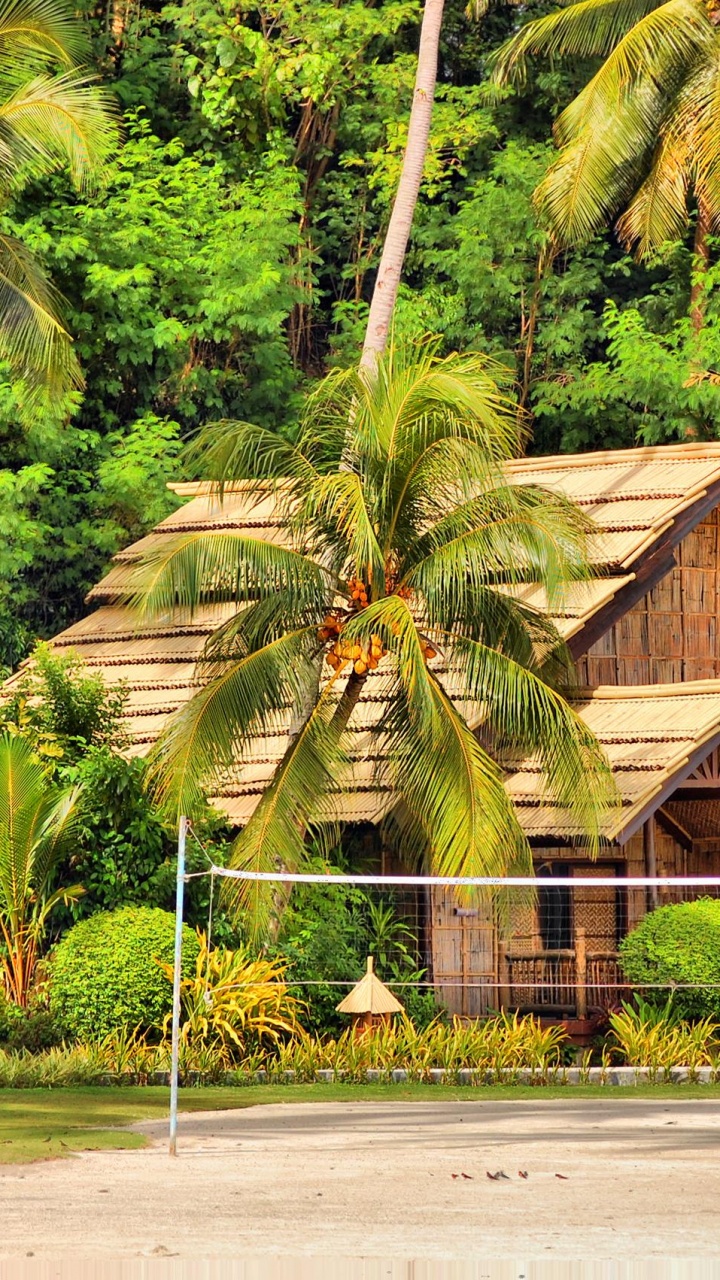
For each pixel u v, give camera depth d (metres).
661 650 58.62
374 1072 41.97
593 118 61.19
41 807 44.22
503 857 42.44
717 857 56.91
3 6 53.00
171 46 84.06
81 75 79.81
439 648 46.59
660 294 82.94
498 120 89.50
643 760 49.84
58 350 52.78
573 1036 49.00
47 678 49.81
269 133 81.81
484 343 81.12
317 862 48.12
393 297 54.50
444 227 83.62
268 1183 23.53
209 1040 42.59
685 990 46.16
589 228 63.28
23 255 53.16
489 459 43.66
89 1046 42.34
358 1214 20.78
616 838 47.56
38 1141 28.39
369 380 44.91
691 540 60.28
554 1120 32.94
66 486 75.19
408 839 47.53
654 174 62.41
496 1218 20.48
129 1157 26.64
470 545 43.69
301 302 79.06
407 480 44.00
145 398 78.31
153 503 70.44
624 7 64.31
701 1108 35.59
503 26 92.88
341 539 44.91
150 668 59.44
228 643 44.97
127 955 42.69
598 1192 22.61
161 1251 18.22
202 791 46.00
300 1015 46.09
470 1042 43.06
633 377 73.69
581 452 83.12
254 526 62.22
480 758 43.12
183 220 76.19
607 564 54.44
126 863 46.09
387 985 48.12
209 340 79.06
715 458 59.31
